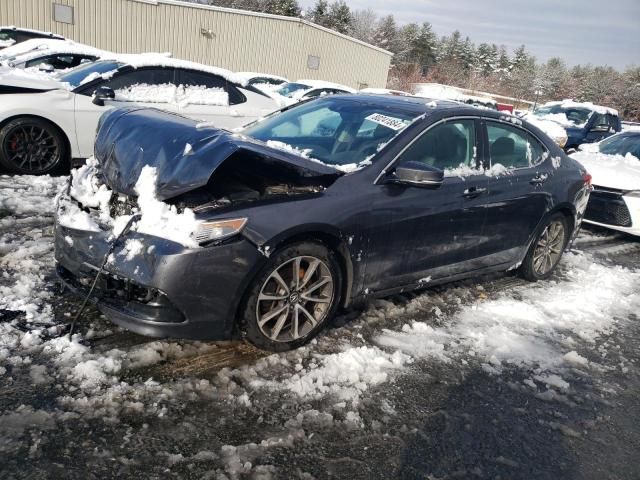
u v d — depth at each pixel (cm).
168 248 264
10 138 597
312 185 325
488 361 342
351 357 316
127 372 275
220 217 276
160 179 286
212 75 717
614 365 363
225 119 712
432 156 376
